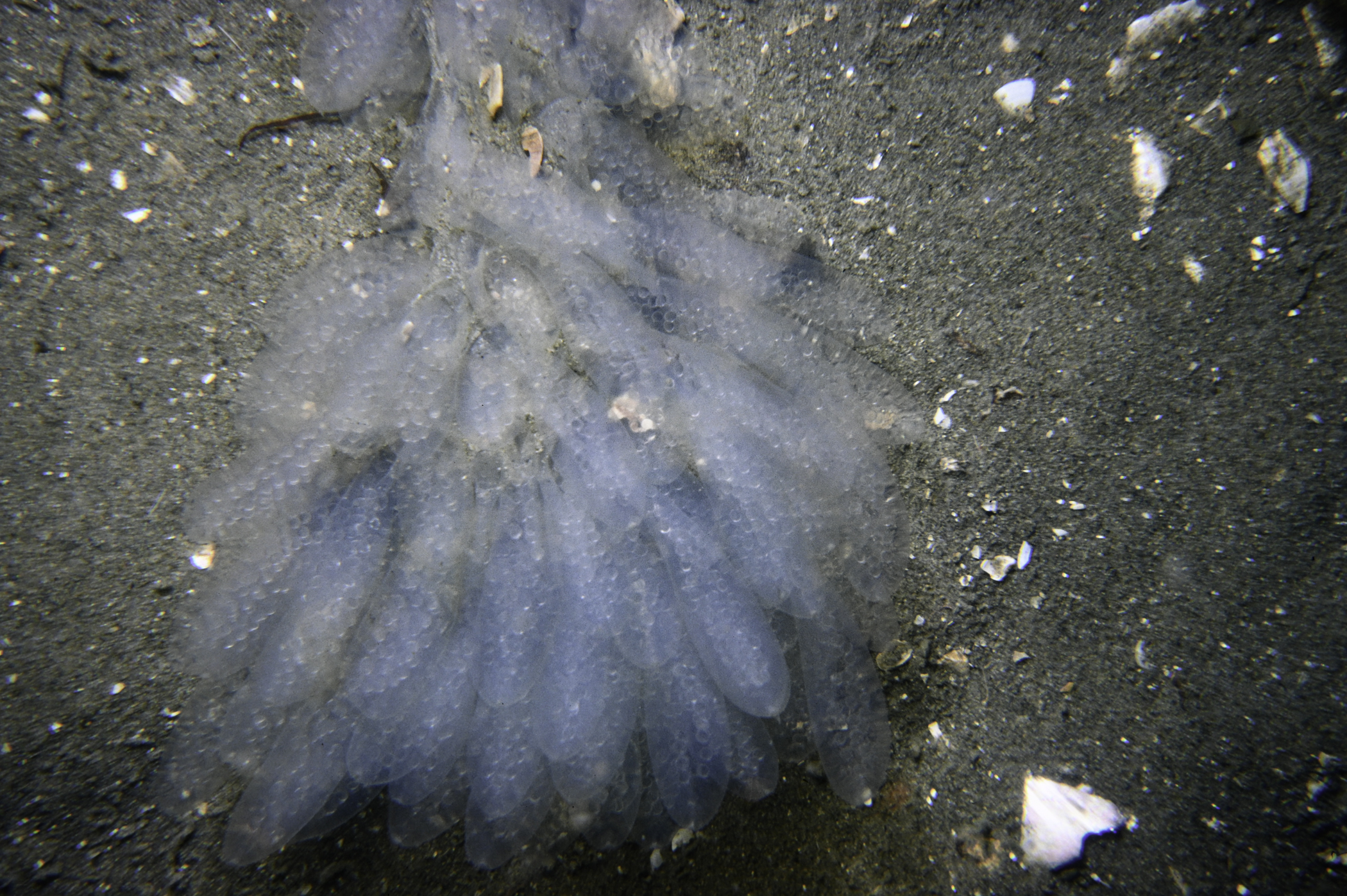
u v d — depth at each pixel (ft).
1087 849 0.74
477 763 0.73
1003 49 0.83
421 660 0.74
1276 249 0.78
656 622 0.75
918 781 0.76
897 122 0.83
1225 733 0.74
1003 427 0.79
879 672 0.77
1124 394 0.78
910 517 0.79
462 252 0.79
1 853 0.74
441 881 0.74
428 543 0.75
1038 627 0.77
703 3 0.85
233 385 0.79
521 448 0.77
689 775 0.74
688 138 0.84
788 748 0.76
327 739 0.73
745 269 0.80
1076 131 0.82
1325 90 0.79
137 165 0.81
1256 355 0.77
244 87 0.82
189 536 0.76
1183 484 0.77
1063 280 0.80
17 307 0.79
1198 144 0.80
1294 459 0.76
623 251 0.79
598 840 0.75
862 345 0.81
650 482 0.76
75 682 0.76
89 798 0.75
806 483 0.77
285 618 0.74
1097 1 0.82
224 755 0.74
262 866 0.74
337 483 0.76
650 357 0.78
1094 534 0.77
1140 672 0.76
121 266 0.80
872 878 0.75
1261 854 0.72
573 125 0.81
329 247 0.81
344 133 0.82
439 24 0.81
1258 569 0.75
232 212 0.81
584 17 0.82
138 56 0.82
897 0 0.84
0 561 0.77
